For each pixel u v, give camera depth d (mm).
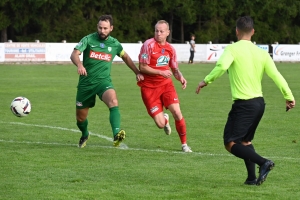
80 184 11609
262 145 16562
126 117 22688
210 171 12938
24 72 49969
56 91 33938
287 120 21906
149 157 14617
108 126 20344
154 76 15523
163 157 14633
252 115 11266
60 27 84750
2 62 62375
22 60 63438
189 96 31562
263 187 11484
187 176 12422
